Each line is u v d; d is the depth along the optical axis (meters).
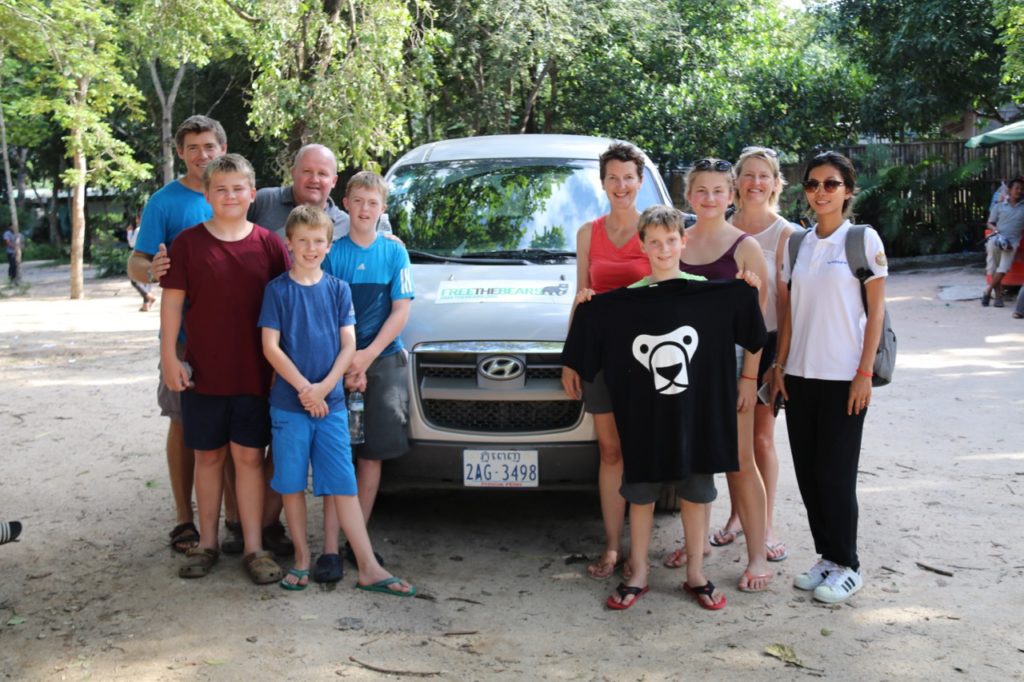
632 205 4.91
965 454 7.00
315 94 13.64
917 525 5.62
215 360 4.82
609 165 4.85
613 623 4.46
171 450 5.33
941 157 21.03
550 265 5.91
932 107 21.33
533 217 6.29
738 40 25.69
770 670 3.98
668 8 23.36
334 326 4.81
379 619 4.50
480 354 5.16
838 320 4.60
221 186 4.71
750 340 4.54
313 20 13.68
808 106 23.73
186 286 4.80
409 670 4.00
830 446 4.67
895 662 4.02
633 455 4.54
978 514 5.77
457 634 4.35
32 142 31.91
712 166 4.69
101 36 21.05
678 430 4.47
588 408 4.82
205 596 4.74
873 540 5.41
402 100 15.62
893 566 5.05
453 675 3.97
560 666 4.04
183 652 4.16
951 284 16.98
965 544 5.32
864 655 4.08
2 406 9.48
